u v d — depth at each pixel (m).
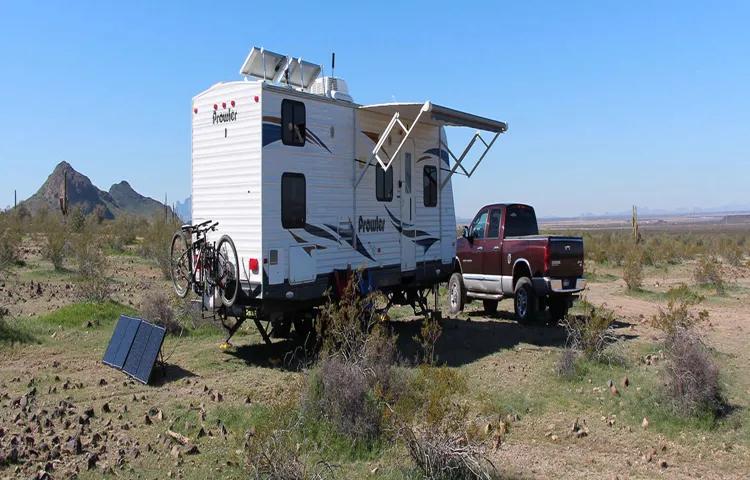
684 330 8.83
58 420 6.29
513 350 10.03
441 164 12.52
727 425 6.63
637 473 5.57
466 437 5.15
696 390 6.89
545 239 11.98
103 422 6.30
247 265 8.76
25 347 9.34
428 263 12.18
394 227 11.22
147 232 29.33
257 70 9.73
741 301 15.82
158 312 10.55
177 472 5.20
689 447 6.17
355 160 10.25
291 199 9.02
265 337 9.74
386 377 6.45
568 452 6.04
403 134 11.42
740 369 8.80
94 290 12.57
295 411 6.01
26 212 49.47
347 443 5.73
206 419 6.46
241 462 5.37
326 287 9.65
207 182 9.30
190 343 10.18
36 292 14.36
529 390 7.86
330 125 9.73
